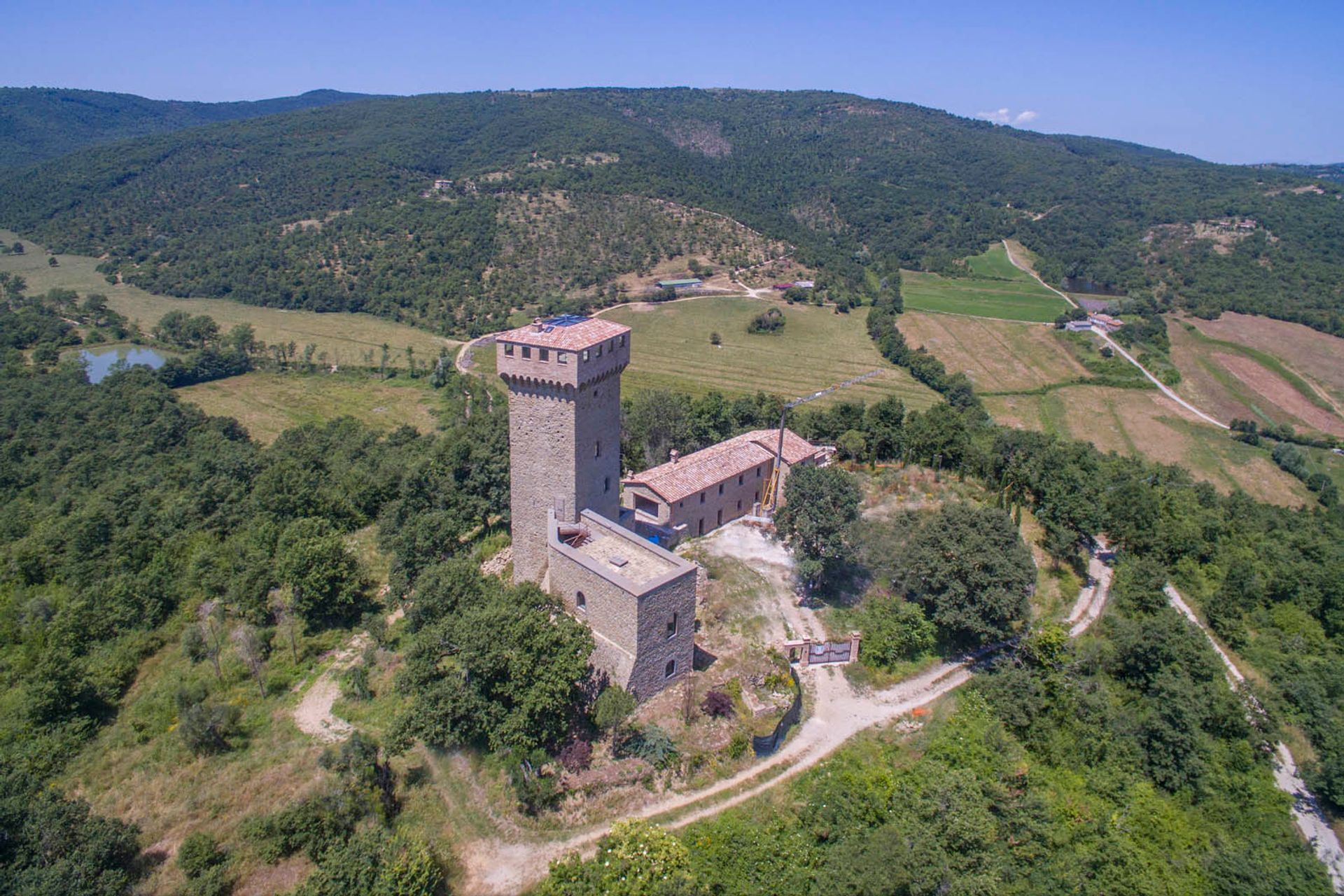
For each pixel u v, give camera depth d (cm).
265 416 16038
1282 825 5400
